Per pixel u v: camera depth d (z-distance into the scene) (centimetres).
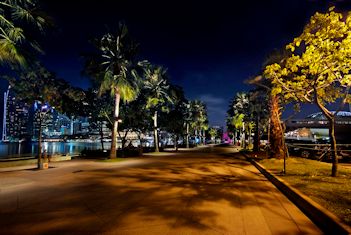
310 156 2355
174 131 4553
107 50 2428
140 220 607
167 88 4088
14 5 964
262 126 3700
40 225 575
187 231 536
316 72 984
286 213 666
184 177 1285
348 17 891
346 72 978
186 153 3616
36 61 1044
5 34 944
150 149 4241
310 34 946
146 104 3753
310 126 3606
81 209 701
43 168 1653
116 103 2483
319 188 856
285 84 1150
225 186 1038
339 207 627
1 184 1048
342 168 1416
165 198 827
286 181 1005
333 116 1105
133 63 2520
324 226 561
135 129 3822
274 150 2042
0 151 7175
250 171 1527
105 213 664
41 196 860
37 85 2002
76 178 1256
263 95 2862
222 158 2600
